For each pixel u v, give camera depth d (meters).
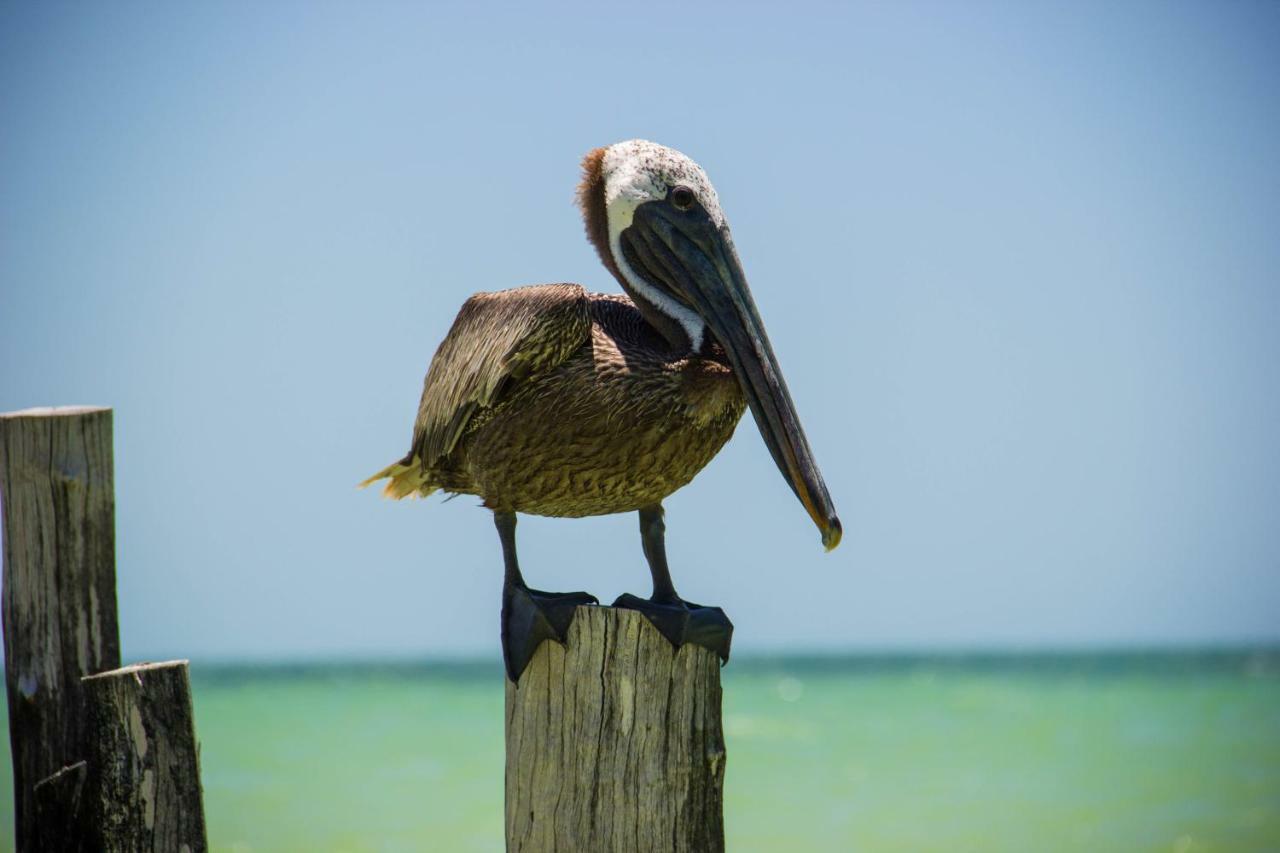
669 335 6.14
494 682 50.91
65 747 5.38
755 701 45.66
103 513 5.54
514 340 5.85
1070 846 22.16
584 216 6.51
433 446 6.40
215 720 38.28
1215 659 68.38
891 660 71.75
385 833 22.83
